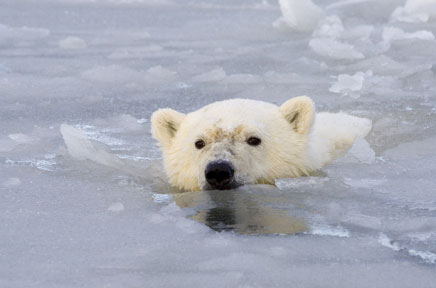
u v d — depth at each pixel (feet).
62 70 66.18
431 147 38.93
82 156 38.96
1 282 22.29
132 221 28.17
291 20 81.61
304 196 31.04
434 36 71.92
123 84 60.59
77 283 22.16
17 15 103.35
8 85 59.82
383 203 29.94
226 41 79.15
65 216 28.96
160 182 35.06
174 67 66.33
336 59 66.85
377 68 61.87
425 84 55.83
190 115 35.50
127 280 22.33
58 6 114.11
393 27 74.18
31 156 39.93
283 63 66.23
